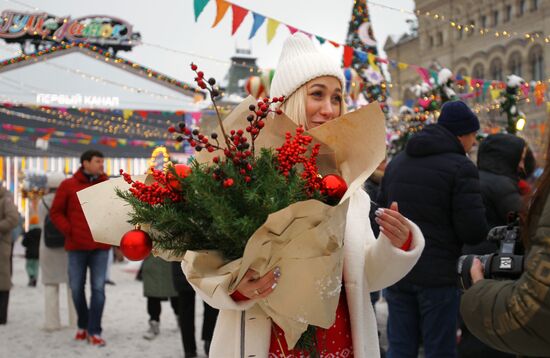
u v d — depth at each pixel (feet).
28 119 92.79
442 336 11.50
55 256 21.91
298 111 7.35
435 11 113.50
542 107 58.13
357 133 6.22
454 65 107.96
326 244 5.46
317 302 5.75
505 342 4.45
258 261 5.49
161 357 18.25
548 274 4.09
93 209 6.45
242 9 18.99
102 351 19.01
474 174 11.51
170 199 5.90
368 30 47.03
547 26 84.53
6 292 23.48
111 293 31.94
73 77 88.53
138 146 99.45
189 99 85.30
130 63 80.02
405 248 6.46
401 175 12.02
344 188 5.83
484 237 11.60
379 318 22.36
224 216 5.31
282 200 5.50
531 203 4.76
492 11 98.89
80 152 100.73
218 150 6.37
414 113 26.61
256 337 6.17
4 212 22.99
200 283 5.63
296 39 7.57
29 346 19.63
